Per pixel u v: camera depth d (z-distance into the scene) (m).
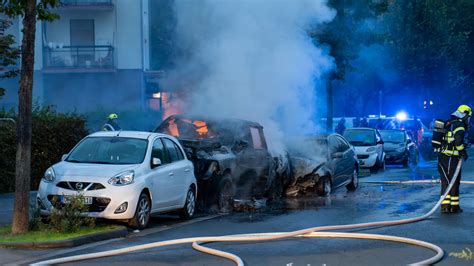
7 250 12.34
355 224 14.96
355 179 24.05
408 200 20.38
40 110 24.78
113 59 41.78
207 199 18.09
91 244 13.08
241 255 11.86
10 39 21.52
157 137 16.20
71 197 13.70
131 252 12.12
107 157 15.52
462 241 13.14
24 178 13.40
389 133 36.53
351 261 11.30
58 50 41.72
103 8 41.41
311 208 18.64
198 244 12.49
